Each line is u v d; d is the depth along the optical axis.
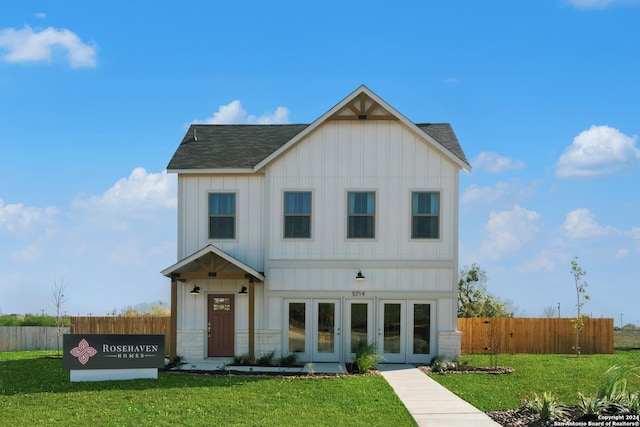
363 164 22.34
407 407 14.09
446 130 24.91
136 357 17.94
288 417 12.98
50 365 21.39
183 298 22.75
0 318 34.56
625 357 24.27
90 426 12.27
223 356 22.59
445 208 22.11
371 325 22.14
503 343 26.70
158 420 12.73
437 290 22.03
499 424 12.44
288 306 22.36
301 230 22.44
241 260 22.73
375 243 22.22
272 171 22.58
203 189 23.02
